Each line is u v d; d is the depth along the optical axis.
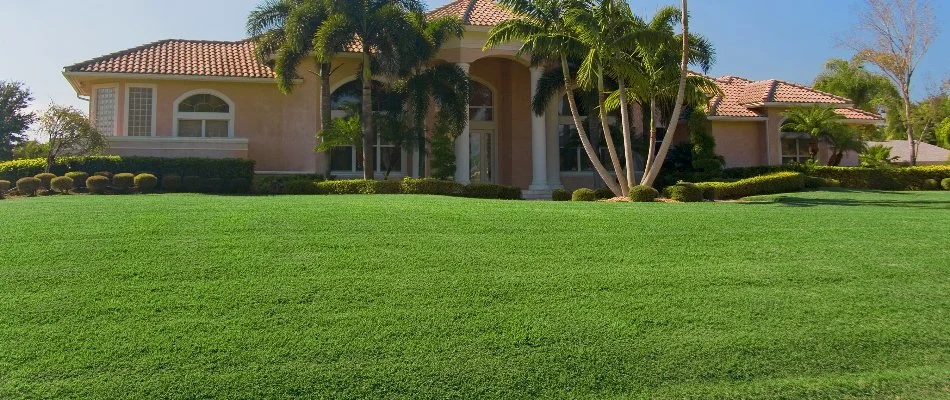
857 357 5.90
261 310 6.57
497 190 19.72
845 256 9.28
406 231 10.21
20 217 10.91
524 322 6.45
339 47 20.48
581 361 5.69
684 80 18.38
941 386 5.41
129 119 22.88
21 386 5.01
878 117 30.78
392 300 6.96
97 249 8.58
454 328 6.25
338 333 6.07
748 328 6.42
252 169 21.11
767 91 29.58
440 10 25.61
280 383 5.19
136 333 5.95
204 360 5.48
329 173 23.58
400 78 22.41
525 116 27.08
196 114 23.44
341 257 8.54
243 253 8.57
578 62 22.39
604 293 7.39
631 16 18.36
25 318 6.24
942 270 8.57
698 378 5.49
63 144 19.78
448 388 5.23
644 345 6.00
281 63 20.81
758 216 12.59
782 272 8.38
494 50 23.48
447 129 21.83
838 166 26.98
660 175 25.80
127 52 24.19
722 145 28.58
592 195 18.33
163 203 13.11
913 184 24.59
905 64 34.41
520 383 5.34
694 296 7.34
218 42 27.03
